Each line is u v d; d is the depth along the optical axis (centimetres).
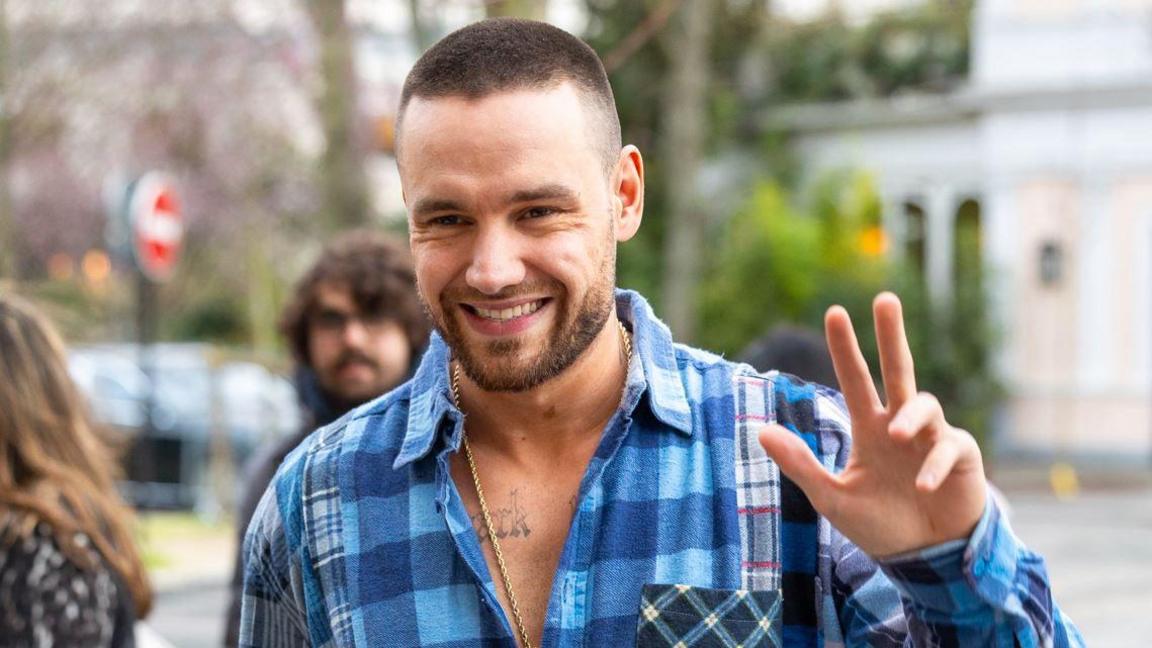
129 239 1216
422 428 235
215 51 1898
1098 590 1185
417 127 216
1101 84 2331
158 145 2080
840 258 2209
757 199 2216
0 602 284
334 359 444
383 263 445
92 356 1608
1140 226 2342
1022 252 2402
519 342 219
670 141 1838
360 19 1295
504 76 214
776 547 222
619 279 2175
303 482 241
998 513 198
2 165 1306
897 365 190
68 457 310
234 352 1509
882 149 2520
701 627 217
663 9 982
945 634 200
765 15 2423
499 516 232
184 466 1564
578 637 220
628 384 230
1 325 317
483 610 225
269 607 250
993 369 2320
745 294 2167
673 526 224
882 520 196
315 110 1371
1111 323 2352
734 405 232
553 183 214
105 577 295
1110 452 2341
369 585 231
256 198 2297
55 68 1567
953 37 2642
